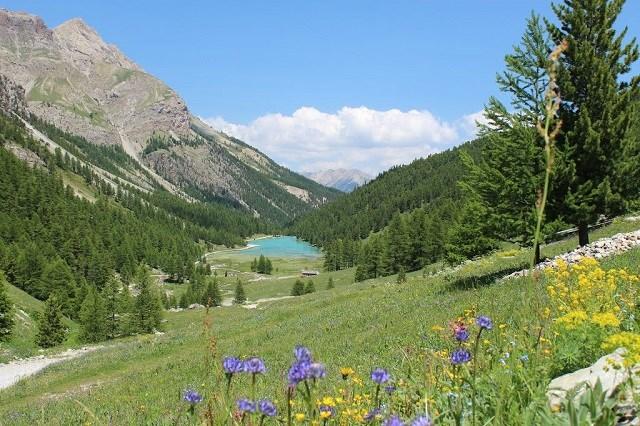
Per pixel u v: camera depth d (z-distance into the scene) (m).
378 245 116.06
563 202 23.12
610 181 23.17
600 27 23.55
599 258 20.92
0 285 56.94
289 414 2.66
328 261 165.25
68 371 30.92
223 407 3.23
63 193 186.00
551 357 4.30
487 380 3.80
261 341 26.34
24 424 14.87
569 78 22.77
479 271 32.06
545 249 34.31
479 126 23.36
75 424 11.02
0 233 124.50
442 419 3.54
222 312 65.50
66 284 94.12
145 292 78.00
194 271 162.75
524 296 3.55
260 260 185.75
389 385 4.52
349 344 18.69
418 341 13.52
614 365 3.32
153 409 10.41
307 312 36.78
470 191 25.08
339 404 4.70
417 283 36.53
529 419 3.01
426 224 108.56
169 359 28.80
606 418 2.78
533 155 21.98
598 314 4.62
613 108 23.03
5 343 56.19
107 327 74.50
